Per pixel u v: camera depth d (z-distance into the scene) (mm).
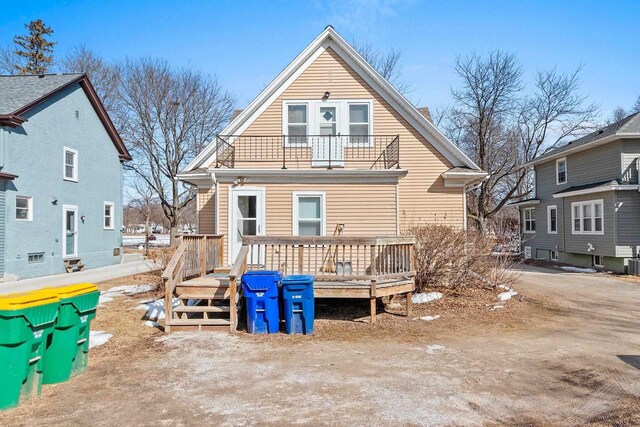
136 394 4457
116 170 21594
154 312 8156
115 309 8766
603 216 18297
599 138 18312
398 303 9094
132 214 65750
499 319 8031
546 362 5559
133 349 6117
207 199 13086
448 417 3910
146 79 29938
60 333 4809
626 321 8133
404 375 5023
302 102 12391
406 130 12602
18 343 4145
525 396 4426
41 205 15727
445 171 12609
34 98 15398
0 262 13773
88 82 18594
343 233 10930
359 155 12156
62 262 16766
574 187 20906
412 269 8484
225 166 12070
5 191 14039
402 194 12734
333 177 11000
